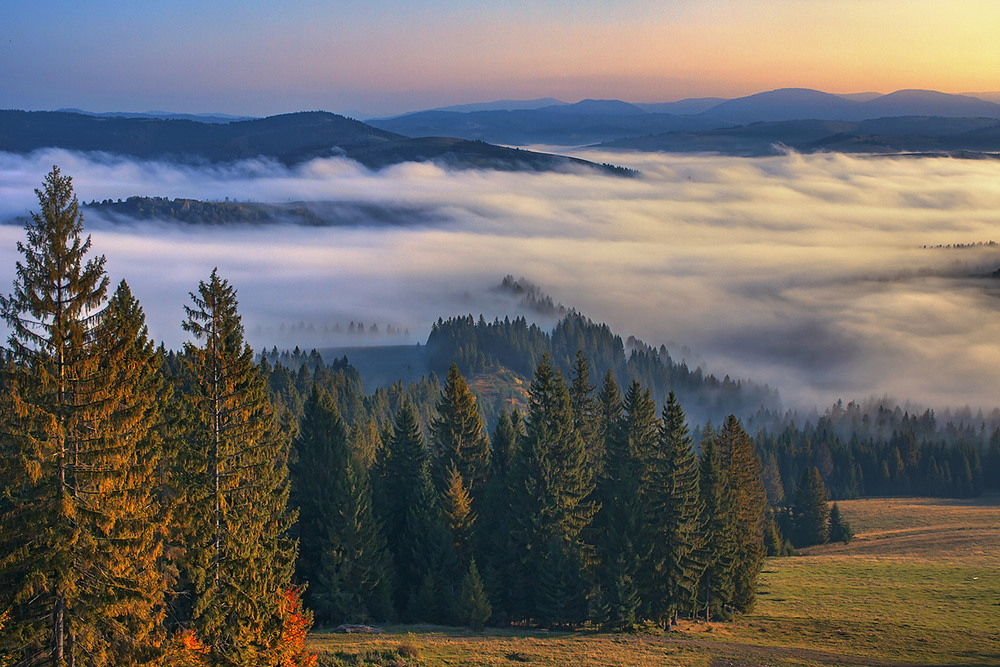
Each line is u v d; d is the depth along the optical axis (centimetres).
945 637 6681
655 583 6644
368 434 12056
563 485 6769
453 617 6266
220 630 3391
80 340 2591
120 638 2697
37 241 2541
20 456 2464
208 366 3497
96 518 2564
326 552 5994
